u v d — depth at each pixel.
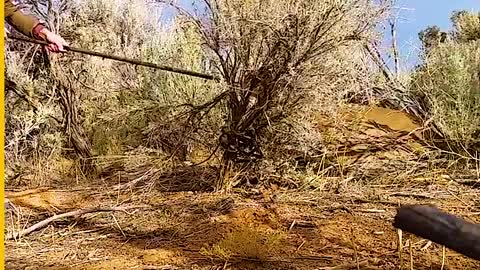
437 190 5.65
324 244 4.13
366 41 5.32
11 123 6.83
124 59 5.07
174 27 7.11
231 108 5.39
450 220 2.22
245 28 5.03
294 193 5.45
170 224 4.67
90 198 5.61
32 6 6.90
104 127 6.98
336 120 6.13
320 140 5.73
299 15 4.92
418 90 7.41
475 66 7.05
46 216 5.05
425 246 4.05
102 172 6.64
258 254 3.82
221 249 3.85
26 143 6.92
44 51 6.72
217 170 5.85
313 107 5.41
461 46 7.50
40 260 3.96
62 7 7.25
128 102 6.84
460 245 2.17
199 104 6.10
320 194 5.45
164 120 5.85
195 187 5.74
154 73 6.60
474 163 6.43
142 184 5.96
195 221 4.69
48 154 6.79
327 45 5.06
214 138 5.88
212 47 5.18
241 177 5.61
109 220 4.86
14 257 4.02
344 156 6.17
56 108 7.04
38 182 6.37
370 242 4.19
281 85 5.17
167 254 3.98
